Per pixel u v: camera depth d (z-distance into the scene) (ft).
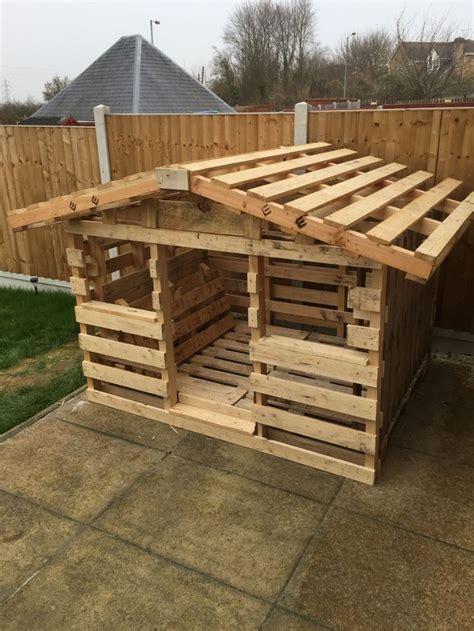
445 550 9.56
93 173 20.61
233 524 10.30
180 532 10.16
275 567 9.31
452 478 11.44
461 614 8.34
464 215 11.41
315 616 8.38
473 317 16.28
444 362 16.63
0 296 23.21
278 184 10.75
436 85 73.05
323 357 10.85
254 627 8.23
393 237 9.06
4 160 22.40
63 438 13.17
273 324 17.74
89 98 46.50
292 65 110.22
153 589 8.96
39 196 22.17
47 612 8.62
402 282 11.47
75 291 13.79
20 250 23.65
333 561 9.38
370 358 10.39
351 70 109.29
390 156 15.69
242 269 17.61
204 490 11.25
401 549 9.60
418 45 75.46
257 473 11.73
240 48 110.52
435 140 14.98
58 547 9.90
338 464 11.48
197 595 8.82
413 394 14.70
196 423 13.14
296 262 17.19
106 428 13.55
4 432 13.62
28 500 11.12
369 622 8.26
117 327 13.35
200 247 11.47
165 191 11.52
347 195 10.89
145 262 15.87
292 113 16.52
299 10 107.76
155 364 13.15
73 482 11.62
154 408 13.73
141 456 12.42
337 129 16.06
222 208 10.97
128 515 10.63
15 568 9.48
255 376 11.81
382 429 11.61
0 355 17.90
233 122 17.39
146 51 46.93
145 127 18.85
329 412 11.98
